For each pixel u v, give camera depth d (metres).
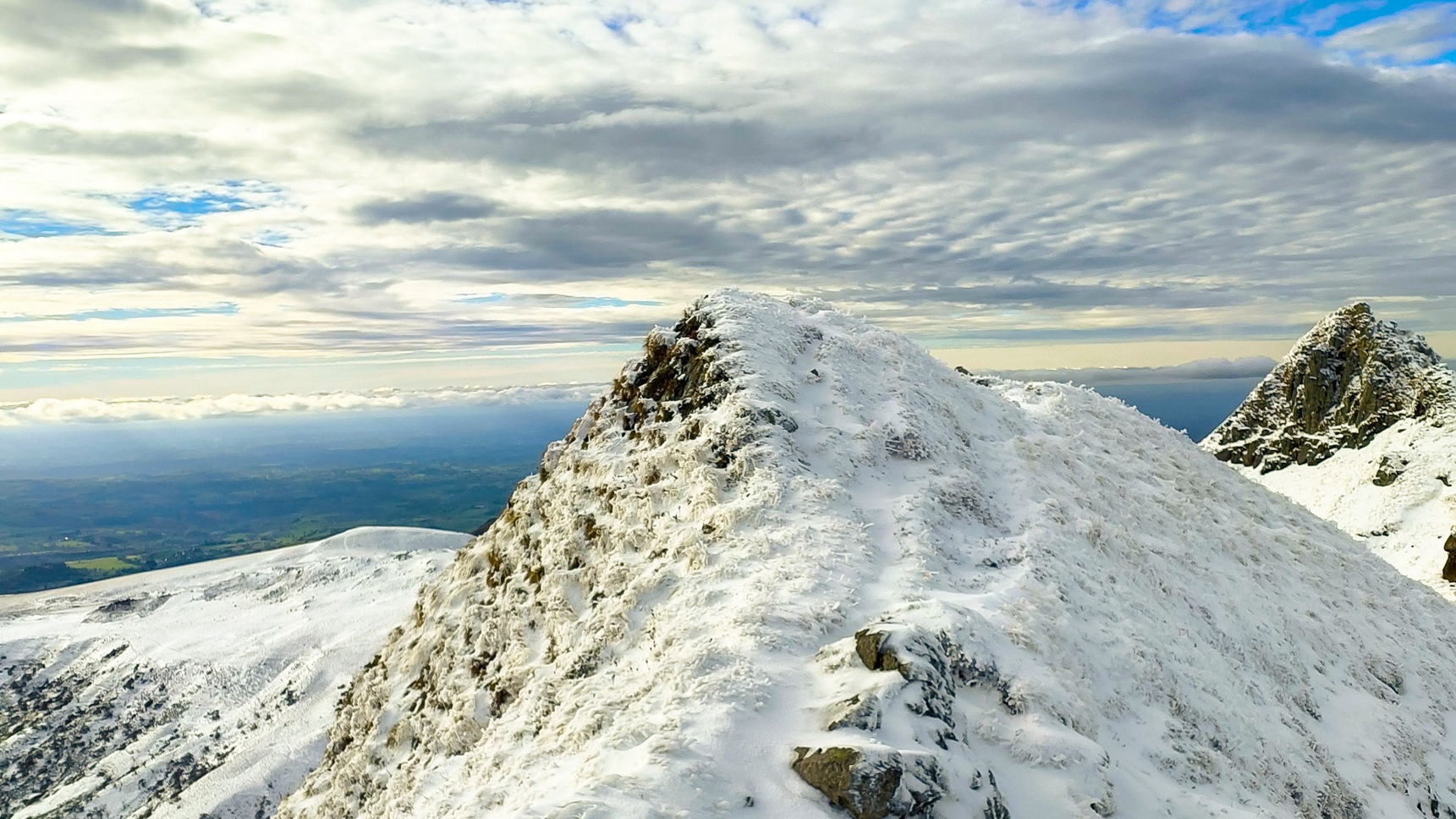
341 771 24.67
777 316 32.38
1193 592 24.58
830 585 17.22
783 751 11.58
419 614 30.05
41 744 139.62
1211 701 18.12
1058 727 13.55
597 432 29.78
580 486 26.56
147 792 116.88
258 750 123.25
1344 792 18.05
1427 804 19.77
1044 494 25.77
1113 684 16.66
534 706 17.75
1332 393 143.00
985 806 11.13
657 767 10.74
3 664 176.50
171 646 177.88
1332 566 34.44
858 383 28.81
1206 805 13.39
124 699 153.00
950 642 14.49
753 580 17.66
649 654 16.36
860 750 10.69
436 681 24.78
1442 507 101.38
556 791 11.74
